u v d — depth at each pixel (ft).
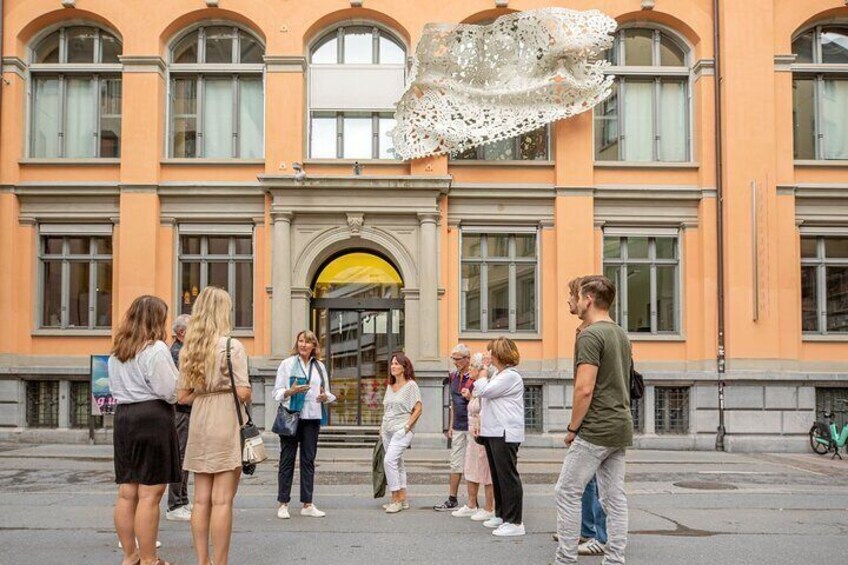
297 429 29.53
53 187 62.18
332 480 40.83
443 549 24.08
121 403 20.80
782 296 61.46
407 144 61.21
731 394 60.13
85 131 64.44
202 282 62.59
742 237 61.26
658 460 52.54
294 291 60.34
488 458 27.50
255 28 63.46
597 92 61.36
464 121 60.90
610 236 63.62
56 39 64.54
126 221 61.52
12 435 60.39
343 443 58.80
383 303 63.10
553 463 49.70
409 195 60.49
